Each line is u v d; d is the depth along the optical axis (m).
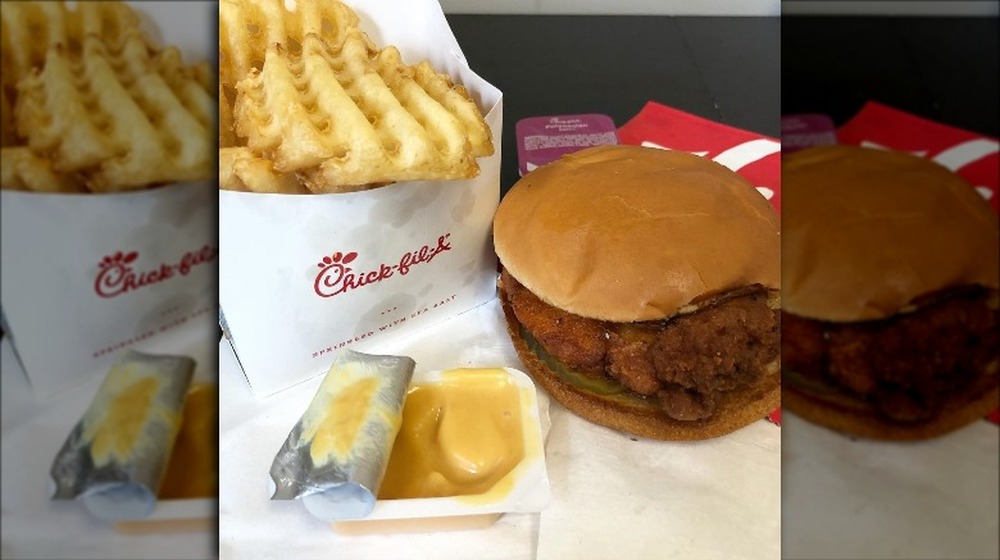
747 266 0.24
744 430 0.23
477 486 0.22
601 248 0.24
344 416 0.21
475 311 0.28
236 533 0.20
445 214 0.25
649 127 0.31
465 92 0.26
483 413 0.23
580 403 0.24
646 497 0.22
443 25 0.27
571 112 0.31
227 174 0.21
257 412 0.24
